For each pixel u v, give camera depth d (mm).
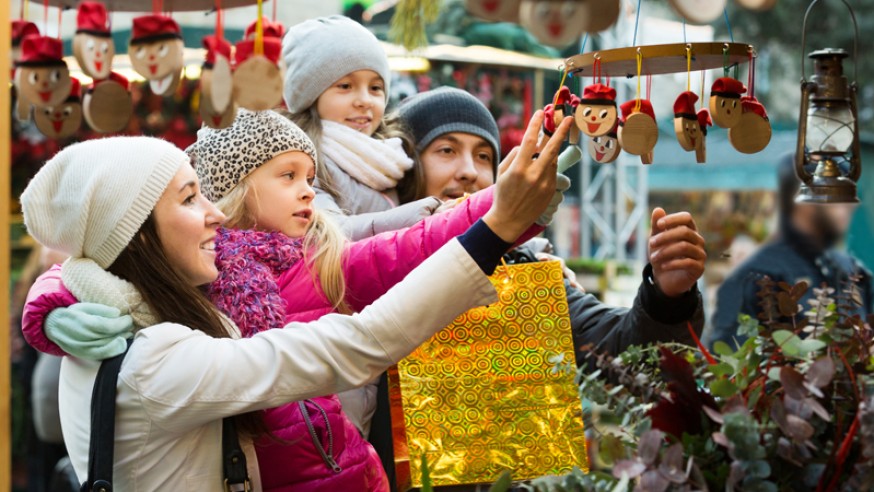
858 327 1690
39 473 5273
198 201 1957
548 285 2320
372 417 2467
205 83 1735
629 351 1810
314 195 2316
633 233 9344
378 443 2453
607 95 1869
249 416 1909
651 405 1706
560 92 1986
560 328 2311
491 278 2318
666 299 2287
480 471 2264
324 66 2723
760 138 1985
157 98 4695
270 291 2102
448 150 2873
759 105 1982
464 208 2180
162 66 1771
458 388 2283
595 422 1861
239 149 2262
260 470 2018
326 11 5480
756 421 1574
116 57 4496
